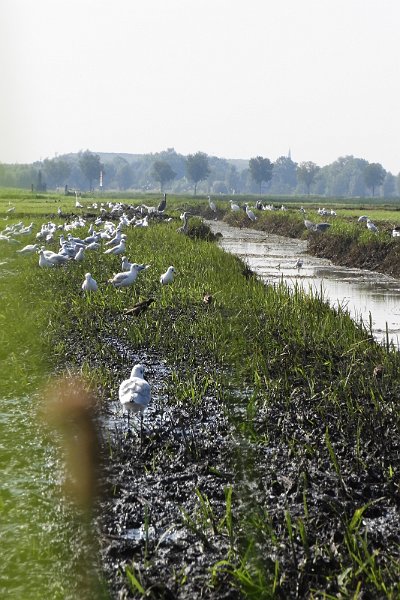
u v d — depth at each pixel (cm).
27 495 1136
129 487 1175
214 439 1362
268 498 1140
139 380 1340
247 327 2086
